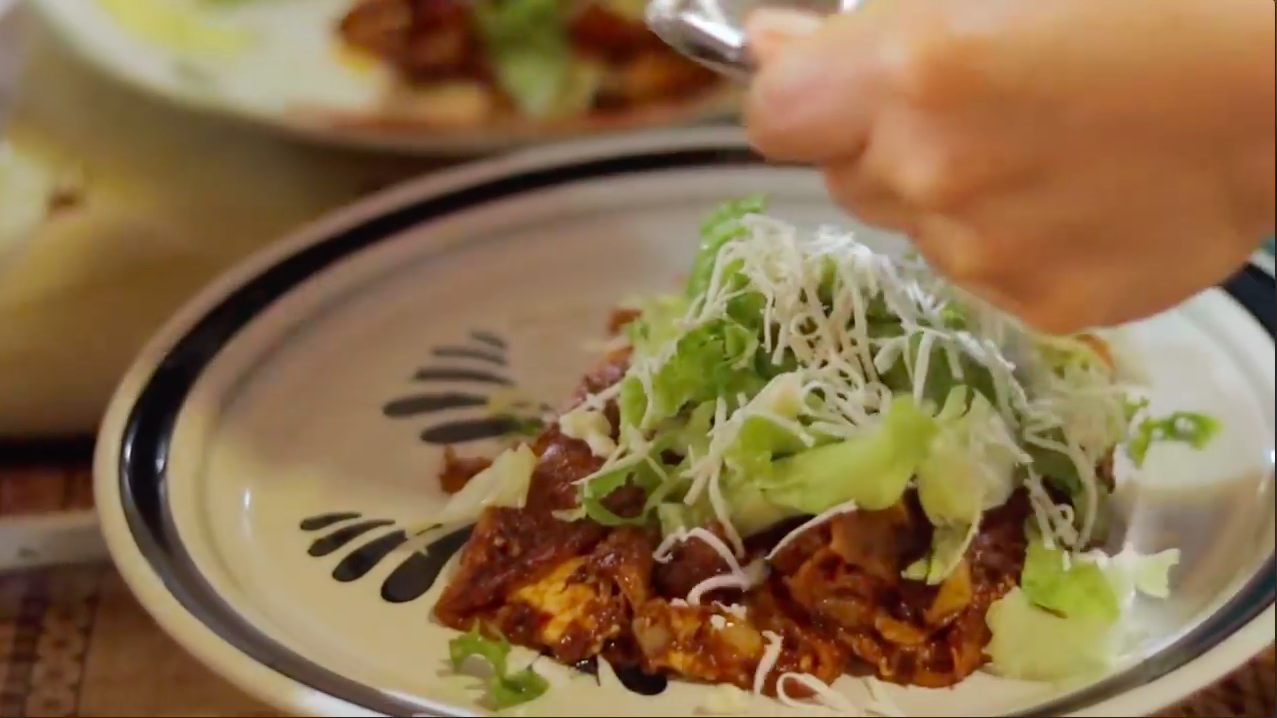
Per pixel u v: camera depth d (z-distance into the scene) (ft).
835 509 1.74
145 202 2.11
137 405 1.88
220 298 1.99
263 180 2.18
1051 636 1.70
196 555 1.76
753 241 1.88
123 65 2.19
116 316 2.02
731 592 1.77
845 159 1.53
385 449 1.95
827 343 1.82
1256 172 1.44
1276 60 1.44
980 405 1.78
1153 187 1.45
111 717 1.76
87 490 1.95
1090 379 1.88
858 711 1.69
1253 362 1.94
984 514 1.77
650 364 1.85
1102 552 1.77
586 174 2.19
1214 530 1.80
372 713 1.62
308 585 1.79
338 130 2.18
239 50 2.25
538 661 1.74
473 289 2.12
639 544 1.78
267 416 1.95
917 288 1.87
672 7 1.62
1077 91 1.44
